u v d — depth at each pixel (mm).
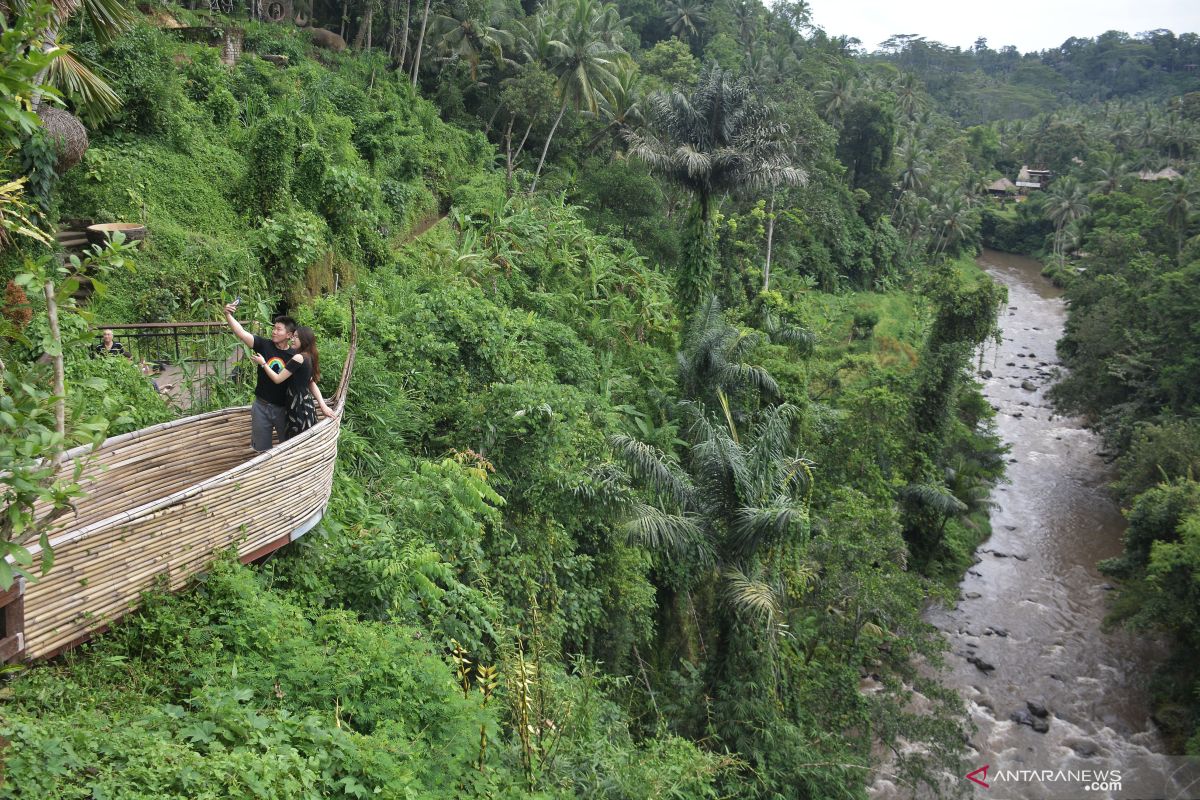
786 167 23672
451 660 7723
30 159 12109
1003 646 22828
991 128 113500
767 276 41438
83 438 4254
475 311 14703
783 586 14617
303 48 34219
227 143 20688
